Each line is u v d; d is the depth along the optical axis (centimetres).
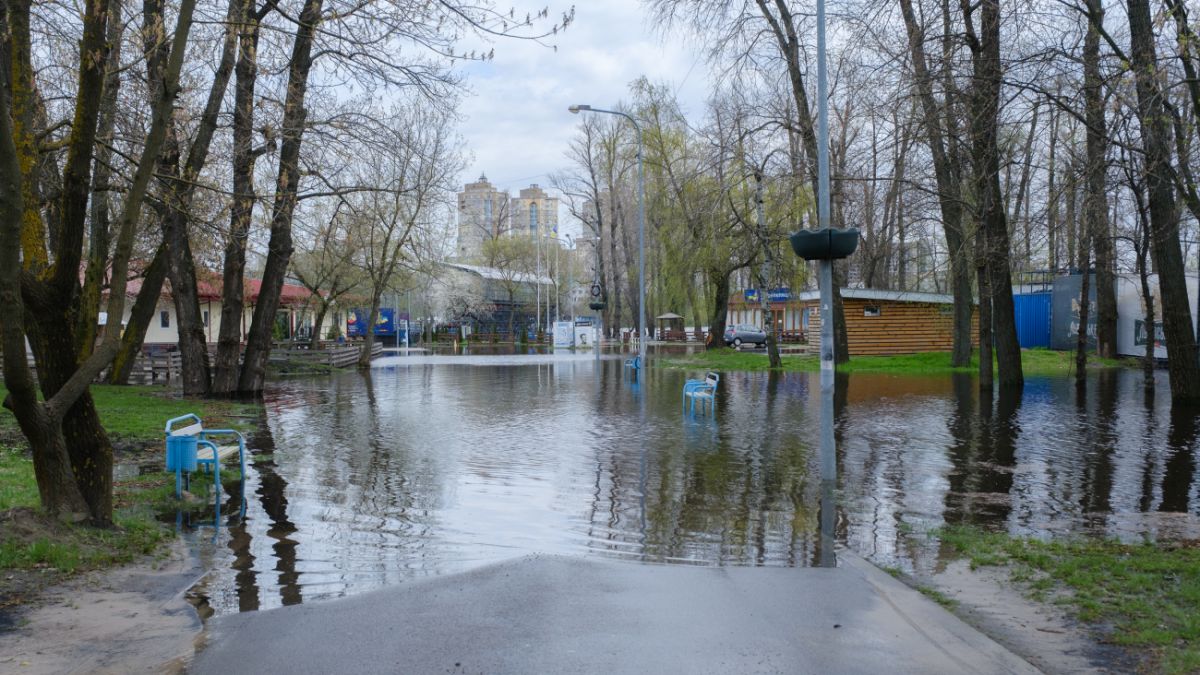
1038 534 826
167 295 4269
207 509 953
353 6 1043
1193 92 912
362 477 1160
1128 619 555
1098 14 1098
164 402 2042
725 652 496
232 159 1662
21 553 669
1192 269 3303
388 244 4222
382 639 523
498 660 484
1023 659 488
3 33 859
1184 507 957
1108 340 3772
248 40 1179
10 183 667
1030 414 1883
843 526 869
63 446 761
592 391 2612
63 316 791
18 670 471
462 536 838
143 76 1322
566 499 1016
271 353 4109
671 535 841
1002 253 2238
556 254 8388
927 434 1566
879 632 534
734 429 1653
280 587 657
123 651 504
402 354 5859
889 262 5300
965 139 1559
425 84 1228
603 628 541
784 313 6656
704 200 3506
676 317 7800
